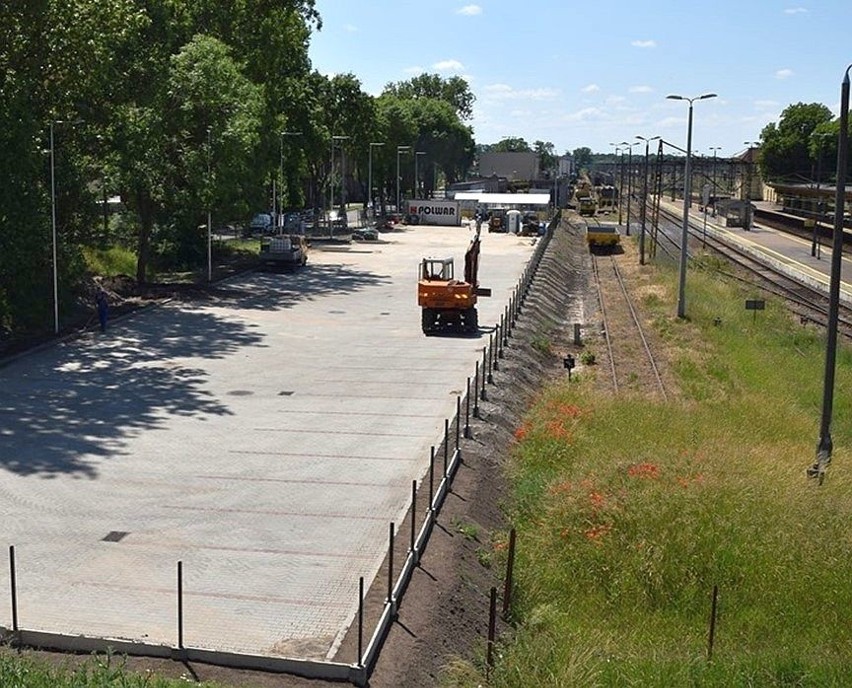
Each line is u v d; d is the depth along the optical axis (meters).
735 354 41.88
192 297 48.56
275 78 67.62
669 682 14.46
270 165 65.31
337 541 18.44
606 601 17.77
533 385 34.53
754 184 153.38
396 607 15.52
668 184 164.75
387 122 118.62
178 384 31.05
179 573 14.07
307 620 15.20
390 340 39.38
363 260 69.75
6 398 28.72
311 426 26.47
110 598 15.87
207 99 50.94
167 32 50.12
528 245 83.75
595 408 29.83
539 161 180.12
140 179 48.69
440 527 19.14
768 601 17.56
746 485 20.83
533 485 22.98
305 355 36.16
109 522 19.25
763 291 62.03
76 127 41.69
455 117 153.00
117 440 24.81
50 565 17.12
